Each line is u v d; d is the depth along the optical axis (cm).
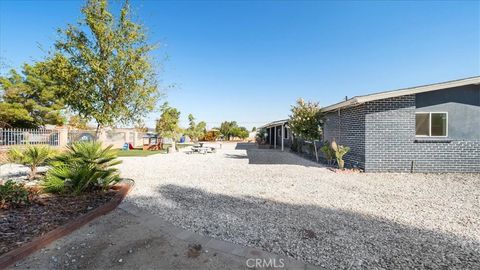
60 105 2245
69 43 834
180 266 288
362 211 502
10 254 286
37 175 837
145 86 919
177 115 2798
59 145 1816
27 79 2233
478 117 997
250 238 368
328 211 501
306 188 705
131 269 281
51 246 327
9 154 822
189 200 571
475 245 356
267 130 3572
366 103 981
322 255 320
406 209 518
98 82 830
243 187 714
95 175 566
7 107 1986
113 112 887
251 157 1630
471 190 688
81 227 394
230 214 473
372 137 981
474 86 1001
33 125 2253
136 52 877
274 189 691
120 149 2364
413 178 864
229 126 5250
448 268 294
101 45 838
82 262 293
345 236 379
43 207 461
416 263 304
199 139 4809
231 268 285
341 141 1212
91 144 678
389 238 375
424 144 985
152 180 816
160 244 342
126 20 861
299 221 441
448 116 995
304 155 1750
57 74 828
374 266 296
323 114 1348
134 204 530
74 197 528
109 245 337
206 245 341
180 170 1048
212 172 991
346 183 776
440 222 445
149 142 2656
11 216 411
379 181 809
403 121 979
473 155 990
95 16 834
